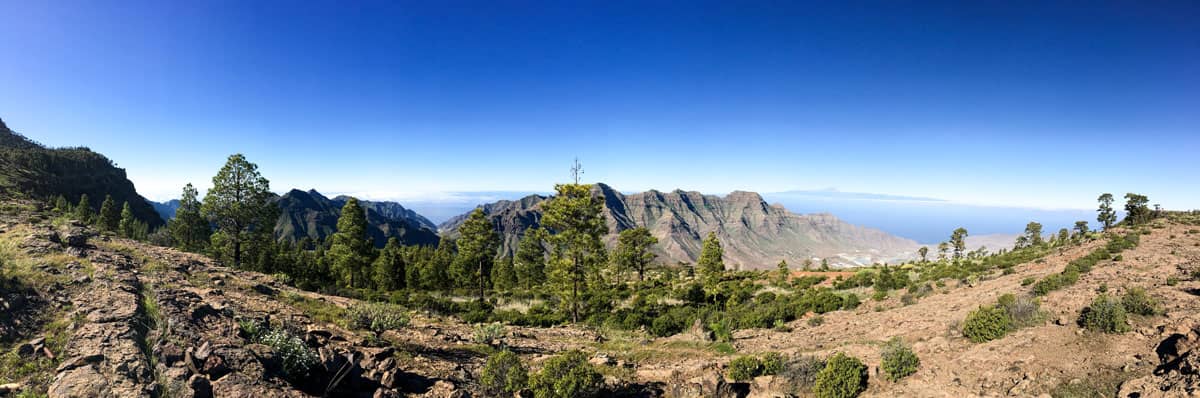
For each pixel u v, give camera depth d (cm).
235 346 976
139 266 1798
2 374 770
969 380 1150
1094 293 1727
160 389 789
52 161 15162
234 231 3616
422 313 2569
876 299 3188
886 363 1278
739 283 5519
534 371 1442
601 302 3541
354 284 5169
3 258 1330
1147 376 975
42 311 1034
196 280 1825
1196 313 1305
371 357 1196
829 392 1169
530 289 5828
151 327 1038
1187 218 5625
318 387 966
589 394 1202
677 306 3947
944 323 1816
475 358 1509
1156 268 2331
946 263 6184
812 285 5088
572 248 3166
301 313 1644
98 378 770
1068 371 1105
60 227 2306
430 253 8106
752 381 1324
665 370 1512
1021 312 1577
